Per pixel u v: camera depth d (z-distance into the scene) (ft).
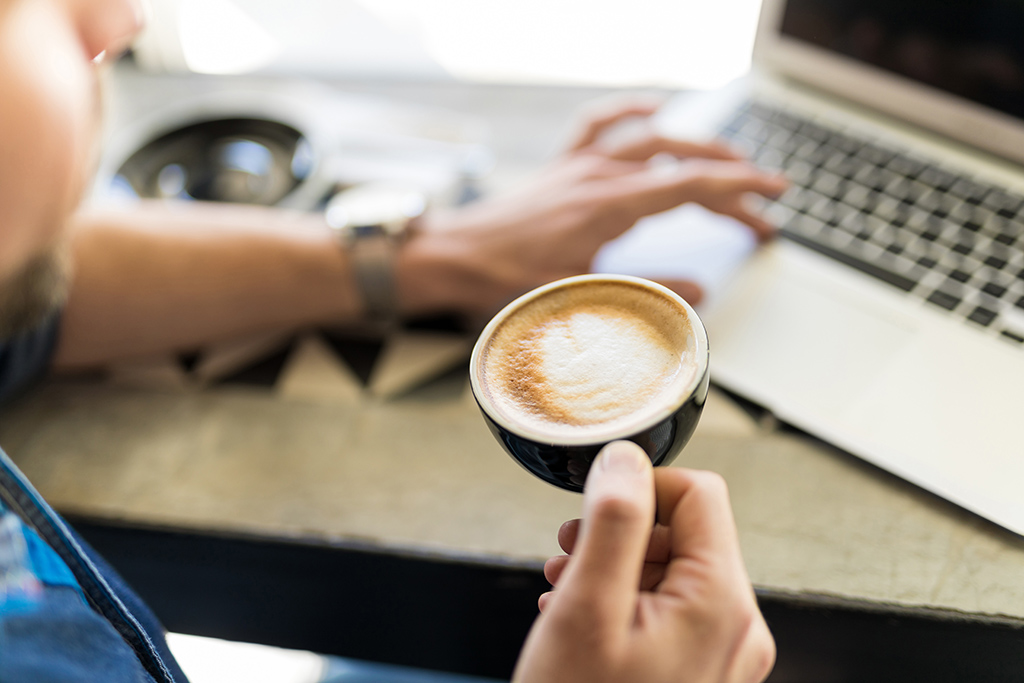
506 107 2.94
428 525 1.62
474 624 1.76
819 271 1.94
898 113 2.25
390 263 2.06
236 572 1.78
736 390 1.75
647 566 1.21
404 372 2.00
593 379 1.17
